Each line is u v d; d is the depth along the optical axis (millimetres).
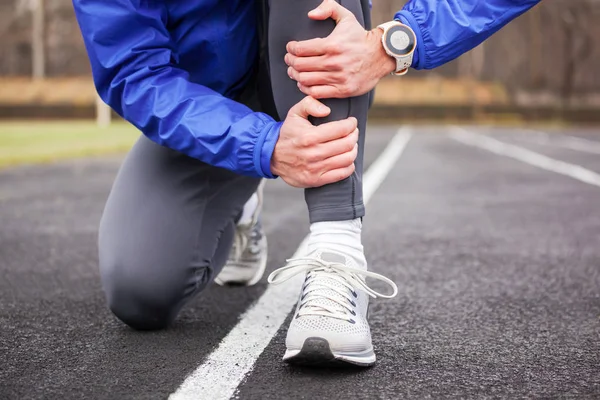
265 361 1358
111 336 1538
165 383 1234
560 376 1276
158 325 1566
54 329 1596
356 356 1268
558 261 2445
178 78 1302
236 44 1446
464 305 1829
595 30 24734
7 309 1785
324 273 1310
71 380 1251
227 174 1543
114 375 1278
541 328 1609
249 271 2018
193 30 1406
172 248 1465
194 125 1262
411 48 1256
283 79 1327
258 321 1669
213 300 1883
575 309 1790
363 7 1380
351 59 1221
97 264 2402
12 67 24500
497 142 11367
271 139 1234
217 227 1589
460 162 7219
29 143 9719
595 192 4648
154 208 1467
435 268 2324
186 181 1493
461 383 1234
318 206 1320
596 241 2855
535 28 24891
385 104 24484
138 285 1455
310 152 1213
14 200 4246
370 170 6254
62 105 22297
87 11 1291
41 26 24297
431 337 1531
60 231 3131
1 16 24344
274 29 1307
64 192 4660
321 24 1268
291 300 1884
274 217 3602
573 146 10195
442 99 24969
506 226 3246
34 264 2398
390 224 3303
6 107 22219
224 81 1473
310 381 1242
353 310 1288
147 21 1310
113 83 1314
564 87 25016
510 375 1279
